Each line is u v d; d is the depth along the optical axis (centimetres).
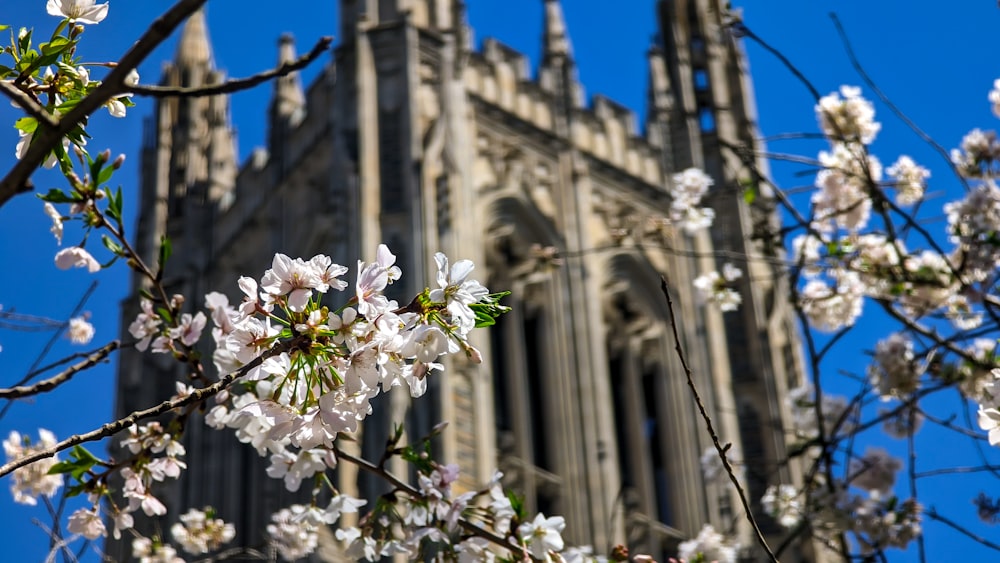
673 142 5497
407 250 4509
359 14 5016
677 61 5675
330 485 1016
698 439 4816
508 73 5200
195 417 4850
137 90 717
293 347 773
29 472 1123
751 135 5525
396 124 4800
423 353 768
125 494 976
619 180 5259
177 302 991
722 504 4628
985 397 1421
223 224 5391
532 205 4956
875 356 1517
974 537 1237
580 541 4384
